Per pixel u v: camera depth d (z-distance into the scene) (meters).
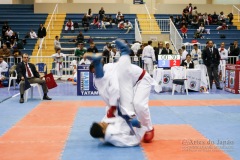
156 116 8.61
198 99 11.59
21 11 28.64
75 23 25.39
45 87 11.46
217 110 9.46
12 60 17.47
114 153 5.48
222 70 16.83
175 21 26.09
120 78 5.87
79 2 30.55
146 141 6.10
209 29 25.47
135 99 5.89
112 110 5.84
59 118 8.34
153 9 29.27
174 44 22.08
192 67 14.09
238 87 13.02
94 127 5.80
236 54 18.36
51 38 24.06
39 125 7.57
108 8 28.92
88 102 10.88
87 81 12.55
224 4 29.98
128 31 25.09
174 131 6.98
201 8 29.59
